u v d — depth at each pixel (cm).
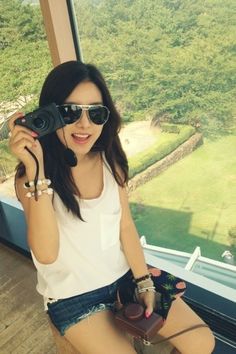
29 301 178
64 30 153
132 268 121
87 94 100
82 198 108
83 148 107
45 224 97
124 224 121
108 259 114
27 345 154
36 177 95
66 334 107
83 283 109
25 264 205
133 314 103
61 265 108
